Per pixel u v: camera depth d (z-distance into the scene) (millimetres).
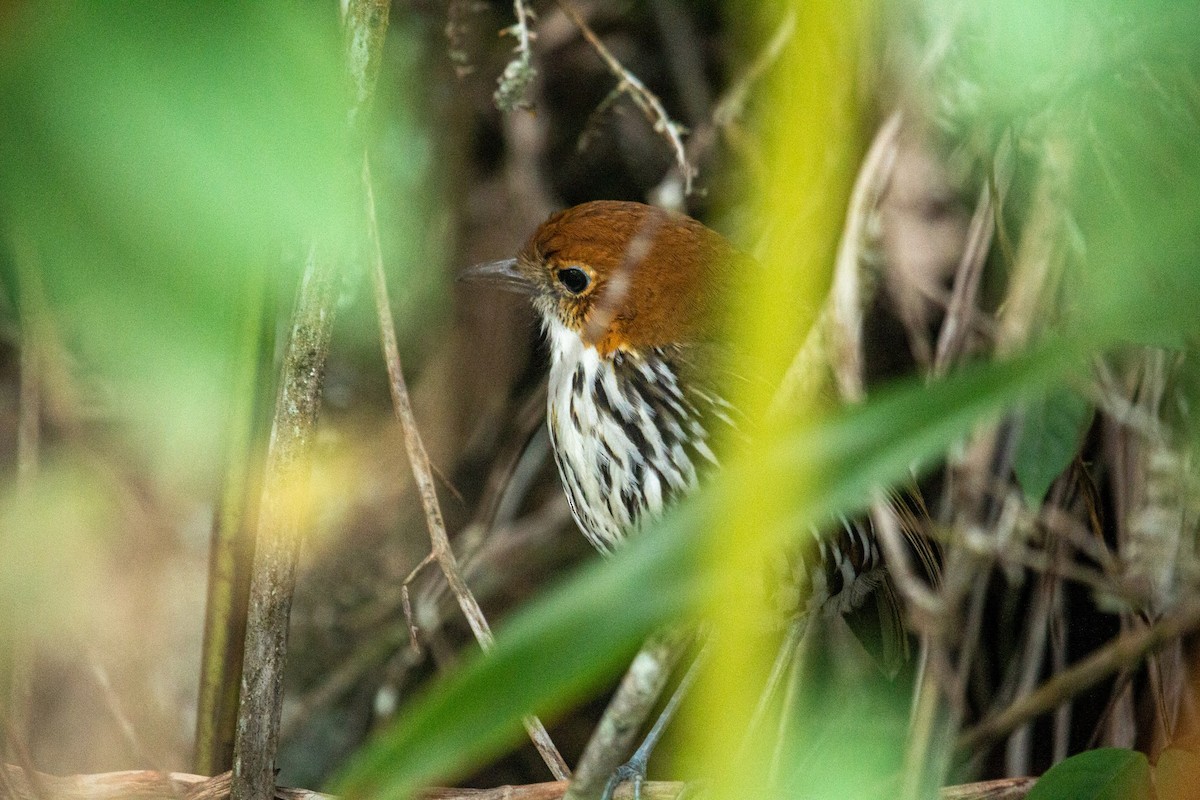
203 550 8469
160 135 1458
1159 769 6250
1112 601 8047
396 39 9438
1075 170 6074
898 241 8203
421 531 10547
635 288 7609
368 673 10883
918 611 6570
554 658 1633
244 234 1476
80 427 6426
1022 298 7434
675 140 7676
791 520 1674
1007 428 7973
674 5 9898
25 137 1453
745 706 1886
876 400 1746
